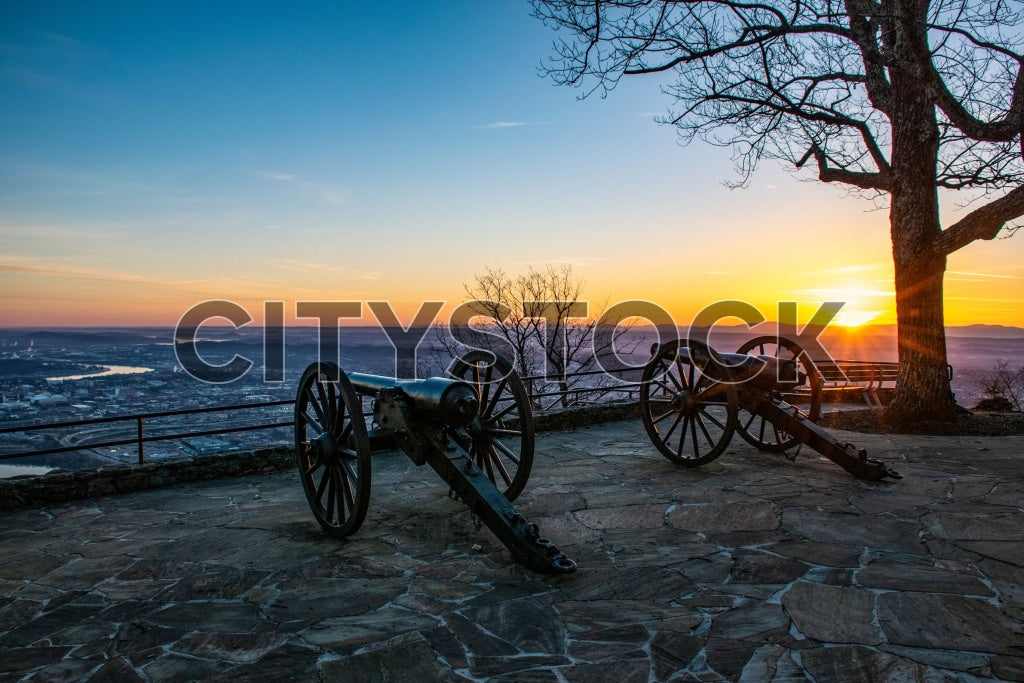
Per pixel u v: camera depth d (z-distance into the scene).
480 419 5.34
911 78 9.18
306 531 4.85
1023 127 8.31
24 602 3.65
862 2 9.39
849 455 6.02
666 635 3.04
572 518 4.99
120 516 5.36
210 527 5.00
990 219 8.39
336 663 2.85
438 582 3.80
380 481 6.42
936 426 8.89
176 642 3.11
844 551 4.11
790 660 2.78
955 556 3.98
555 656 2.87
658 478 6.20
